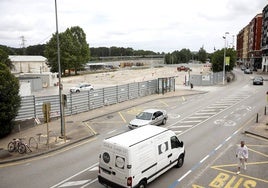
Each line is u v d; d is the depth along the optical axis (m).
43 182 13.07
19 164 15.30
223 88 50.38
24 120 24.05
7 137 20.44
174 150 13.88
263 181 12.97
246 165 14.80
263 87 50.16
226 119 25.83
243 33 156.88
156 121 22.89
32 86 52.28
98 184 12.88
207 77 56.56
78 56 87.94
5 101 19.64
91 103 31.20
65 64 83.69
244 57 152.38
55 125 23.94
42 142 18.98
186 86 55.06
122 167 11.14
